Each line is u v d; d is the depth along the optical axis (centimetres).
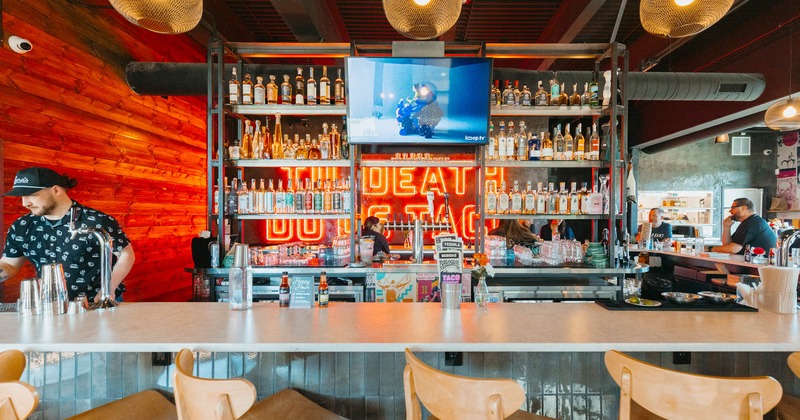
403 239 568
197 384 138
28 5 315
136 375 201
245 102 388
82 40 370
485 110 367
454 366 202
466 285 346
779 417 177
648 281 612
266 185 558
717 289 515
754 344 166
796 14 450
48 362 201
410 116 366
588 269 357
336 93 396
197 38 538
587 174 562
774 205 911
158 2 220
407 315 213
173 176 515
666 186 949
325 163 390
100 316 211
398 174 573
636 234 698
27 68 316
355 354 201
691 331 182
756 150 941
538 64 602
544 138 415
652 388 139
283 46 384
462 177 571
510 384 131
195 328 188
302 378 201
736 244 526
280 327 190
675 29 241
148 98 465
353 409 201
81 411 201
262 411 175
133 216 438
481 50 377
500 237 405
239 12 512
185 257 539
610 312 218
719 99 499
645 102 779
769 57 491
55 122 341
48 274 212
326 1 454
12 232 257
